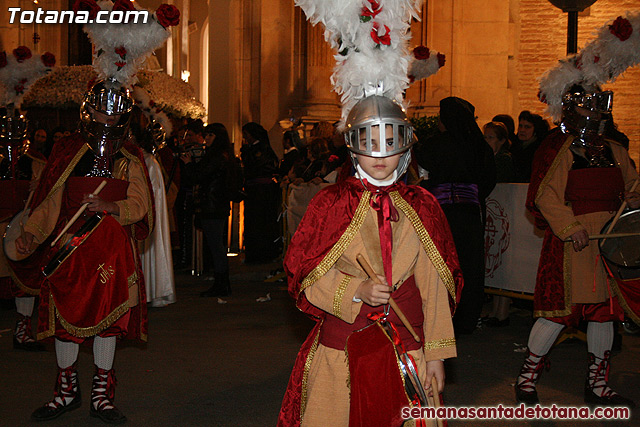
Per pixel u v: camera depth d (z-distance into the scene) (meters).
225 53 17.91
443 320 2.80
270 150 11.82
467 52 14.51
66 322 4.22
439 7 14.30
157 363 5.81
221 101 18.00
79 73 10.73
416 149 6.29
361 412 2.67
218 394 5.00
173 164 10.74
